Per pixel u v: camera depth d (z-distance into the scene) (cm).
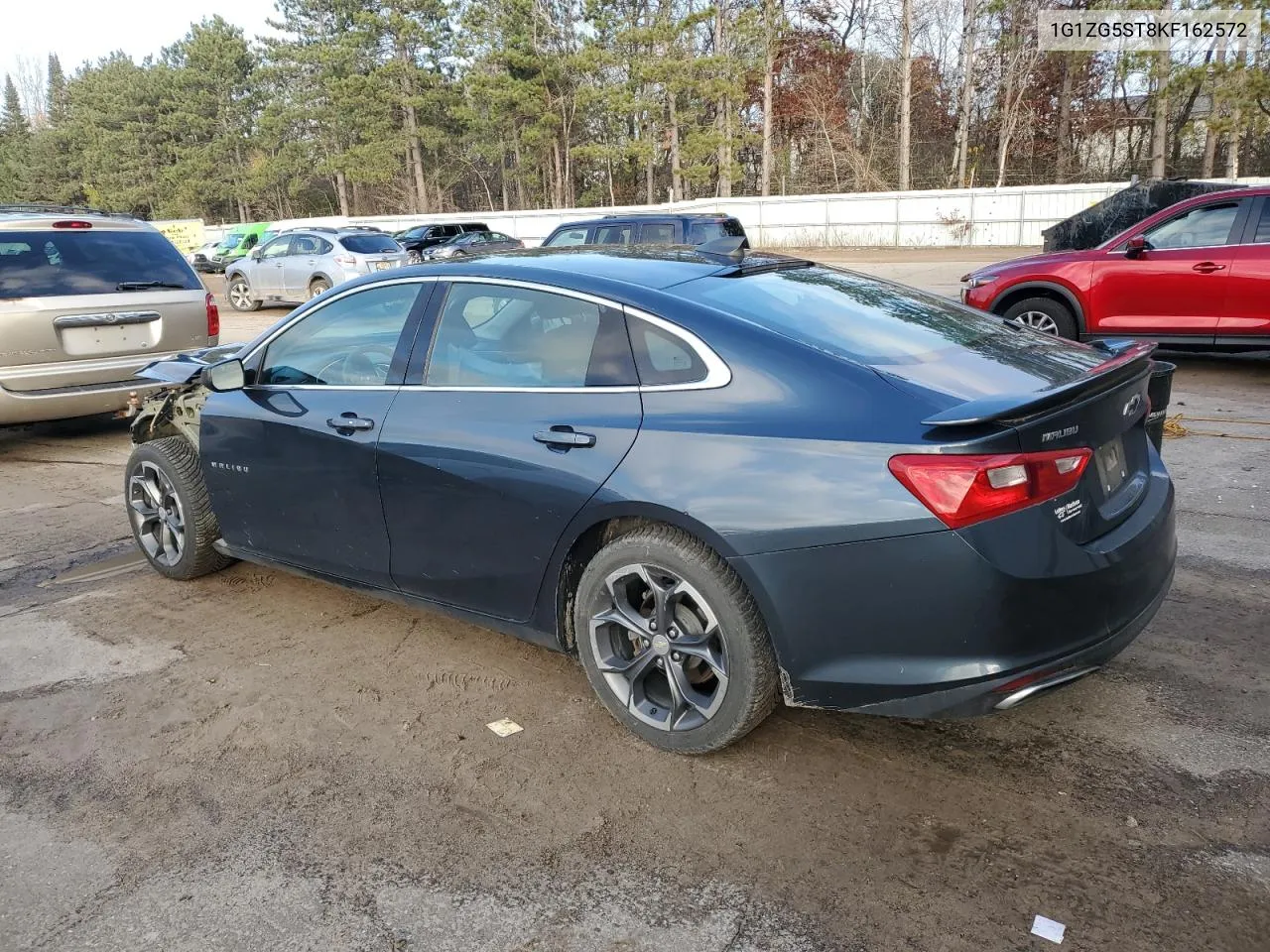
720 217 1310
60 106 9600
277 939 236
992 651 254
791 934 232
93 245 750
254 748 323
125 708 352
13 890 256
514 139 5453
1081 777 290
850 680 268
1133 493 302
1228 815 270
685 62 4175
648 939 232
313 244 1973
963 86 4816
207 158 6556
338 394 380
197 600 456
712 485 275
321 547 397
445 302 357
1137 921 232
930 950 225
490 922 239
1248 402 811
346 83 5303
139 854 269
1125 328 900
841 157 4944
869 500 256
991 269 995
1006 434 248
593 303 319
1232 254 842
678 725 304
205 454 434
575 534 307
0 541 553
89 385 736
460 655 388
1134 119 4309
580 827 275
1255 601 412
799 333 296
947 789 287
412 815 283
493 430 325
